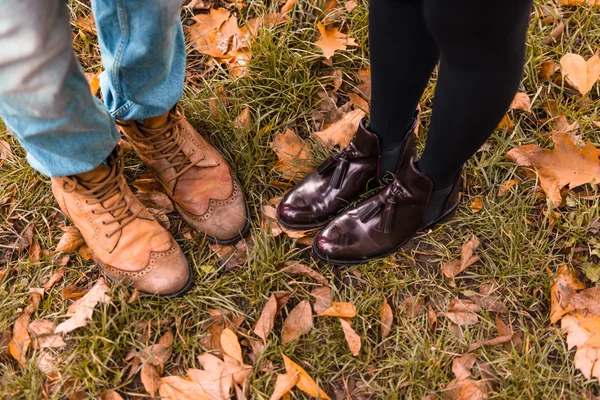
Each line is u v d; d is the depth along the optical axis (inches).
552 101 69.9
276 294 57.5
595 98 71.4
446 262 60.1
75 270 60.2
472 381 51.8
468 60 38.9
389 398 51.8
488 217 62.2
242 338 56.1
